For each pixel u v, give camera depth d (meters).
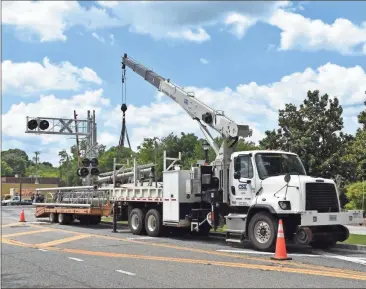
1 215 34.91
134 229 18.94
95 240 16.52
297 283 8.73
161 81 19.39
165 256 12.38
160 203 17.95
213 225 15.61
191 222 16.58
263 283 8.73
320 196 13.42
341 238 13.75
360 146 25.66
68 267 10.69
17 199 80.62
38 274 9.85
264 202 13.63
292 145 25.42
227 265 10.83
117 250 13.69
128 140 21.61
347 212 13.67
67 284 8.77
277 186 13.60
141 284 8.68
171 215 17.00
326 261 11.53
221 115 16.45
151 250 13.67
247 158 14.72
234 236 14.58
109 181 24.47
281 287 8.38
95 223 24.69
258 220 13.67
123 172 22.81
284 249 11.76
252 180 14.38
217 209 15.70
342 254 13.03
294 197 13.14
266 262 11.30
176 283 8.74
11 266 10.91
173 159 18.33
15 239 16.91
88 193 23.09
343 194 25.52
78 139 32.62
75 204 23.30
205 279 9.12
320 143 25.78
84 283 8.85
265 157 14.56
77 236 18.03
